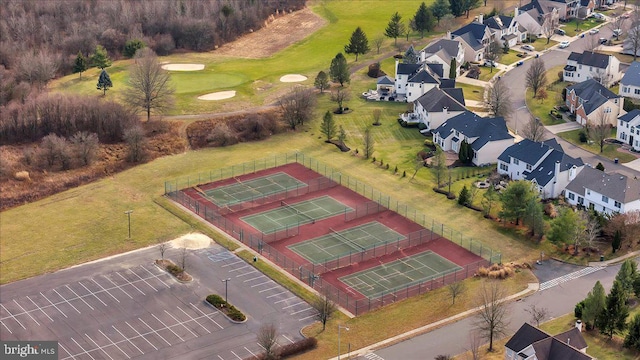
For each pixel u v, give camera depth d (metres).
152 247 194.25
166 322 166.75
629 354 156.62
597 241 196.00
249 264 187.38
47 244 195.88
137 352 157.62
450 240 197.75
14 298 174.88
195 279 181.25
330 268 186.25
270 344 153.75
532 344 145.38
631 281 172.00
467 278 183.00
